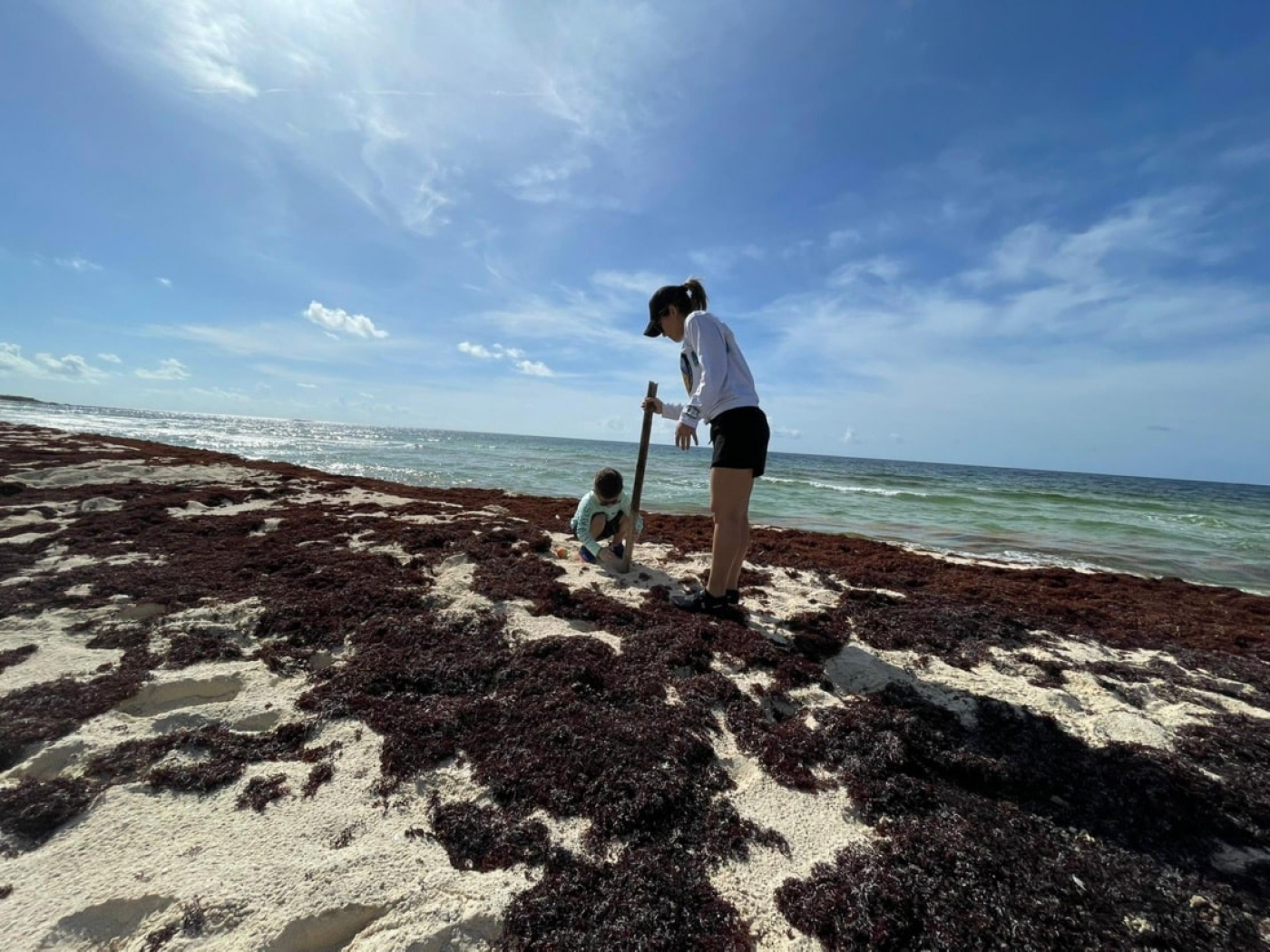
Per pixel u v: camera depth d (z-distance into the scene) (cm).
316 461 2117
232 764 204
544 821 185
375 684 257
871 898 161
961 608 419
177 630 304
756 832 188
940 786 220
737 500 343
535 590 380
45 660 266
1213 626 459
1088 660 353
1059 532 1266
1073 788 220
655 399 433
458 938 143
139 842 168
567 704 246
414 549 476
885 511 1491
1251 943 160
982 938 153
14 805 176
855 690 292
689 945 146
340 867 161
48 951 136
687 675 288
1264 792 221
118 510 592
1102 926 161
